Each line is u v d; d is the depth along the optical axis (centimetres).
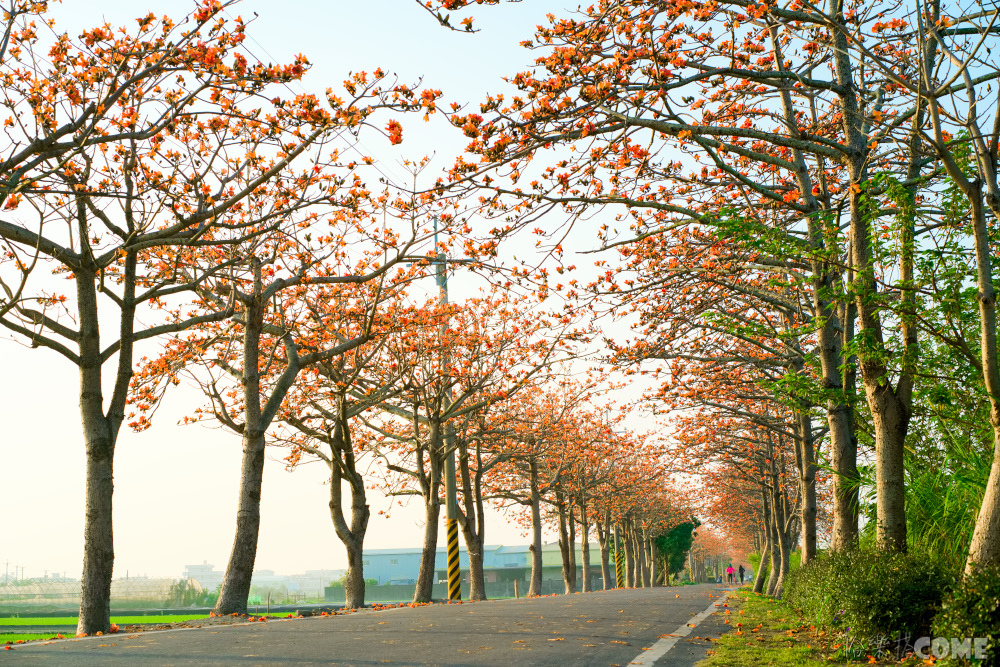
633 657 812
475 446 3284
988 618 625
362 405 2325
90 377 1317
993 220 891
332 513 2328
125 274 1375
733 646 889
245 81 1188
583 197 1117
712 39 1109
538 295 1599
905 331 973
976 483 929
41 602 6500
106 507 1298
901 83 766
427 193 1092
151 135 1214
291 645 895
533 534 3569
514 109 1002
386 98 1198
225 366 1966
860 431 1407
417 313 2166
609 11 987
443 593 9138
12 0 1091
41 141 1105
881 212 962
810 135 1111
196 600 6844
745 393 1877
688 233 1534
